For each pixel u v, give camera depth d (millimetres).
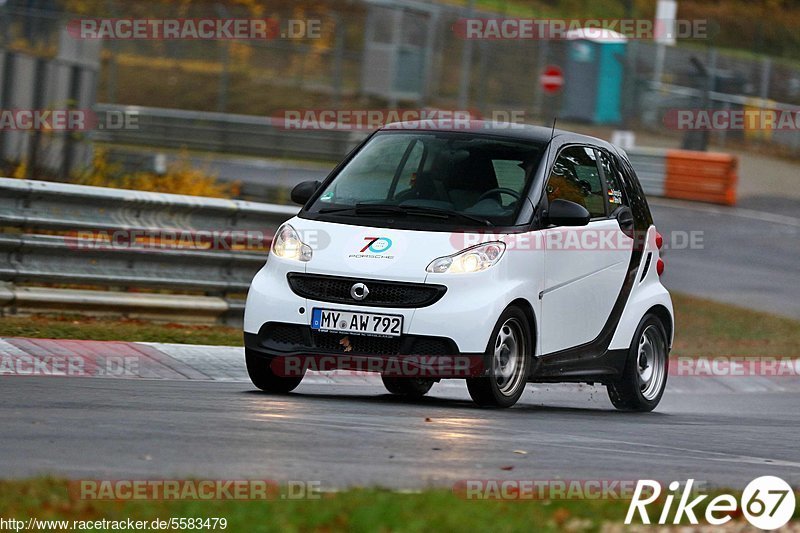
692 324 56438
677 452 23719
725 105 141875
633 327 32031
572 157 30875
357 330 27016
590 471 20219
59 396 24828
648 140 137250
